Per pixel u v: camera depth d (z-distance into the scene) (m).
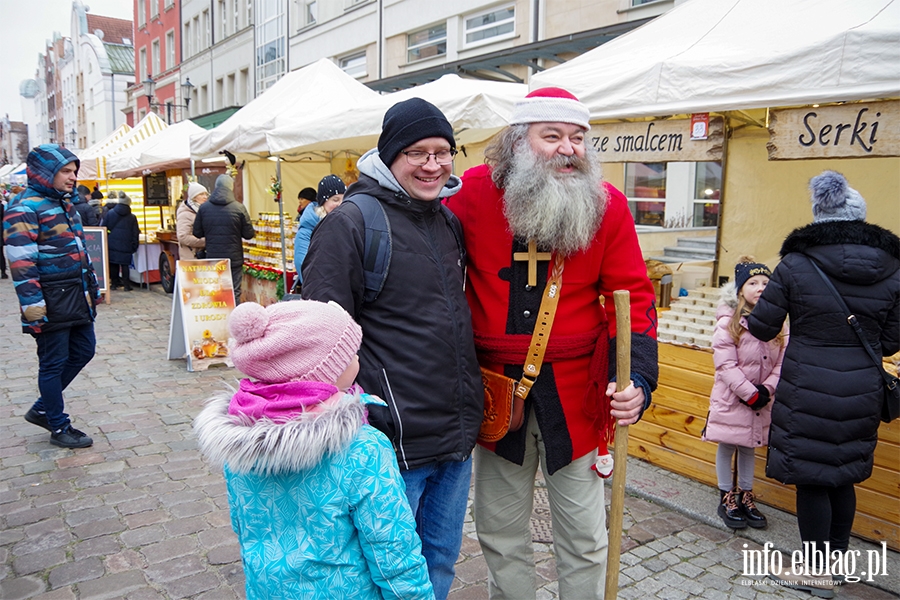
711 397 3.45
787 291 2.89
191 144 8.77
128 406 5.34
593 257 2.09
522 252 2.09
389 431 1.80
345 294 1.77
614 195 2.14
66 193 4.23
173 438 4.62
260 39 19.39
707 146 3.67
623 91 3.78
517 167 2.00
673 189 7.49
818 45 3.00
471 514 3.59
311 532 1.39
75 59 47.59
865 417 2.77
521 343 2.10
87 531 3.31
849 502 2.95
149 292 12.14
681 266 5.50
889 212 4.69
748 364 3.29
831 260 2.77
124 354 7.18
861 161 4.79
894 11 3.00
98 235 10.51
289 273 7.75
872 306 2.74
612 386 1.98
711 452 3.86
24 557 3.06
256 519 1.43
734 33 3.64
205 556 3.09
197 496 3.71
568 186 1.95
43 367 4.33
